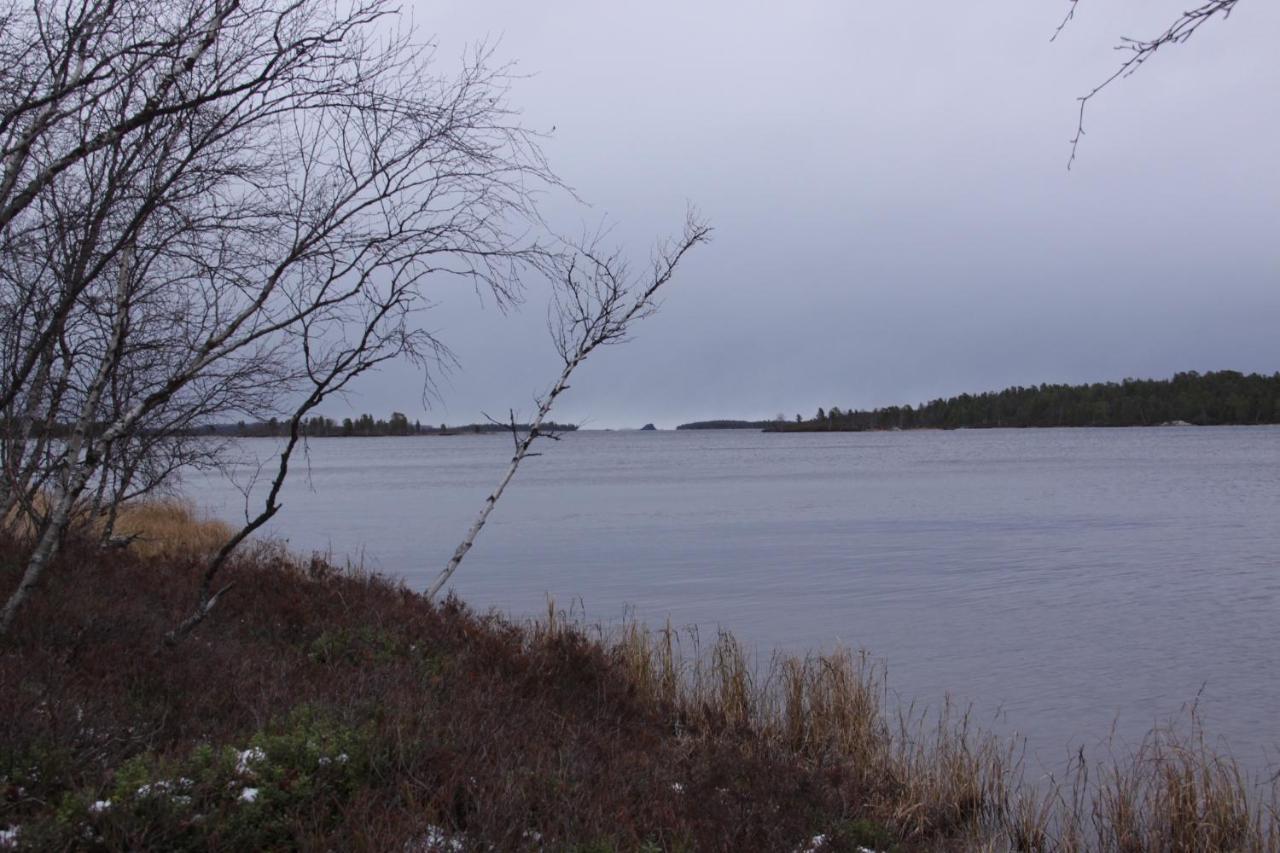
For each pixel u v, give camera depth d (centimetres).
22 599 726
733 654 1179
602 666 1073
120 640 763
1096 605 2058
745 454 15688
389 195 732
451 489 6725
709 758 830
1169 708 1253
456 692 805
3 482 1006
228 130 677
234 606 1040
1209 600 2117
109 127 694
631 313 1182
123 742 573
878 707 1116
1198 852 785
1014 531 3659
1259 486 6128
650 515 4431
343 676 779
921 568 2644
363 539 3369
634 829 583
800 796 770
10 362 898
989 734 1127
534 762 649
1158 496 5378
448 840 500
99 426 1080
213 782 511
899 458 11969
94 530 1378
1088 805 902
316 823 496
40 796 493
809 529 3769
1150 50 343
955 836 816
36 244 753
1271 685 1368
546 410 1212
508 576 2495
